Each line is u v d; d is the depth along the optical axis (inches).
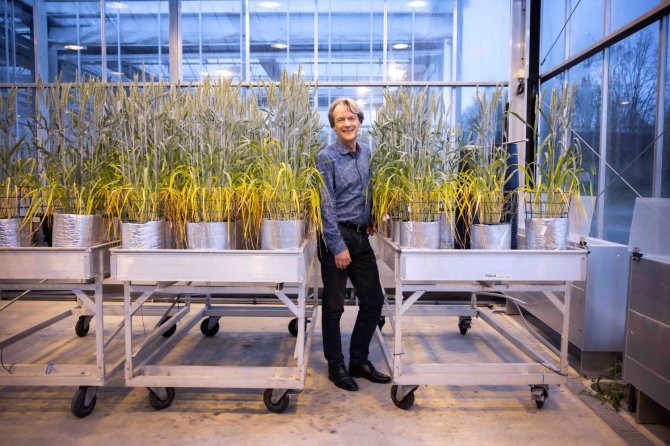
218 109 92.2
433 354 125.3
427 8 175.8
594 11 132.6
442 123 104.9
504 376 90.1
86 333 139.0
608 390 99.7
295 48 179.6
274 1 177.2
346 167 101.0
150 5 177.3
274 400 90.2
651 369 81.6
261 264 84.1
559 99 100.4
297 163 96.8
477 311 133.6
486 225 89.1
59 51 178.5
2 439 80.8
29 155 95.3
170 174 97.3
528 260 87.0
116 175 94.7
